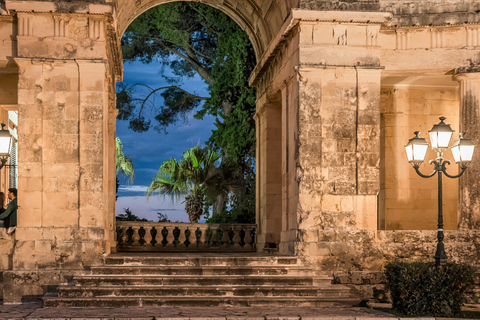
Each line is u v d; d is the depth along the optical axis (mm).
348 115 18047
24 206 17203
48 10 17297
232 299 14953
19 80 17453
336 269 17328
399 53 19188
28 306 15672
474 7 19172
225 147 34062
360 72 18094
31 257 16891
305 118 17844
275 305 15125
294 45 18516
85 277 15656
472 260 17781
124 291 15141
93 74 17578
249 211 30859
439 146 14820
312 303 15273
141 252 22938
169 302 14797
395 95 22812
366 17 17938
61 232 17094
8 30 17766
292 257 17203
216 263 16828
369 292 17031
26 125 17422
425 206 22594
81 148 17422
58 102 17516
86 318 12820
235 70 32438
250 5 22906
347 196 17828
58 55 17500
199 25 38750
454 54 19000
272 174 23297
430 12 19297
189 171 34156
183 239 23781
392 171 22703
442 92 23031
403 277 14414
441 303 14195
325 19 17797
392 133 22797
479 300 16531
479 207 18297
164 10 37125
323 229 17594
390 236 17688
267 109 23391
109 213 22031
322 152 17891
